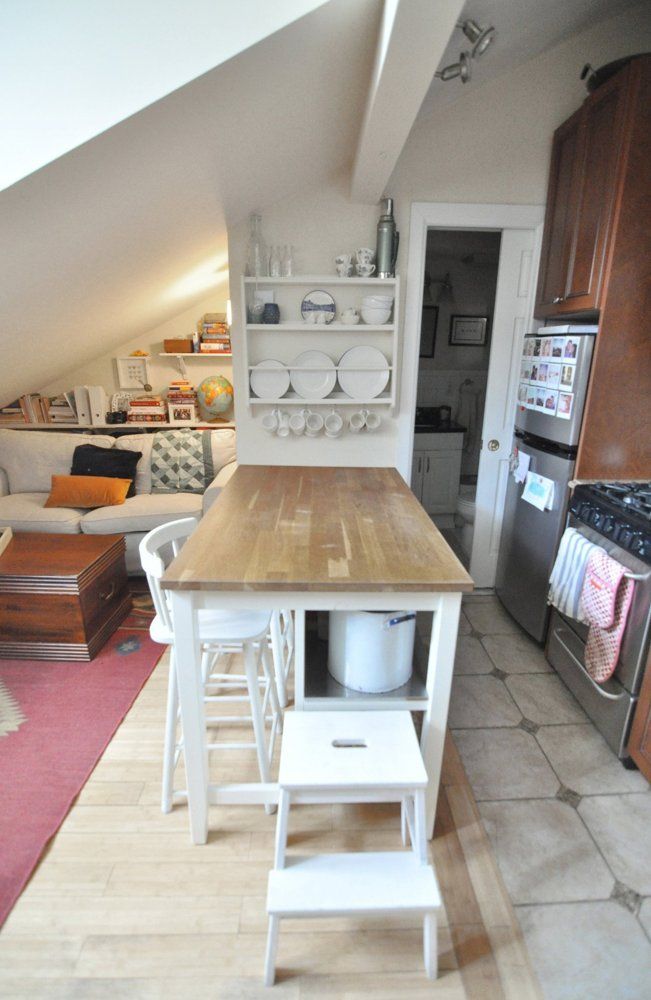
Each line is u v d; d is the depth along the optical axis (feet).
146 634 8.92
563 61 8.27
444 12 3.74
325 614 6.72
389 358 9.34
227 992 3.92
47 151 4.52
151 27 4.28
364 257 8.62
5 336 8.21
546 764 6.22
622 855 5.08
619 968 4.13
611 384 7.23
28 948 4.19
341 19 4.45
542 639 8.41
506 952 4.23
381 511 6.23
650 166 6.45
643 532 5.64
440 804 5.64
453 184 8.73
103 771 5.96
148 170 5.51
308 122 6.27
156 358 14.40
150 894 4.62
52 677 7.70
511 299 9.45
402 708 4.86
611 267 6.79
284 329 8.94
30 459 11.76
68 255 6.54
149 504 10.71
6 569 7.88
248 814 5.50
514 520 9.34
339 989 3.96
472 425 15.28
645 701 5.73
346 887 3.97
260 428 9.61
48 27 4.23
